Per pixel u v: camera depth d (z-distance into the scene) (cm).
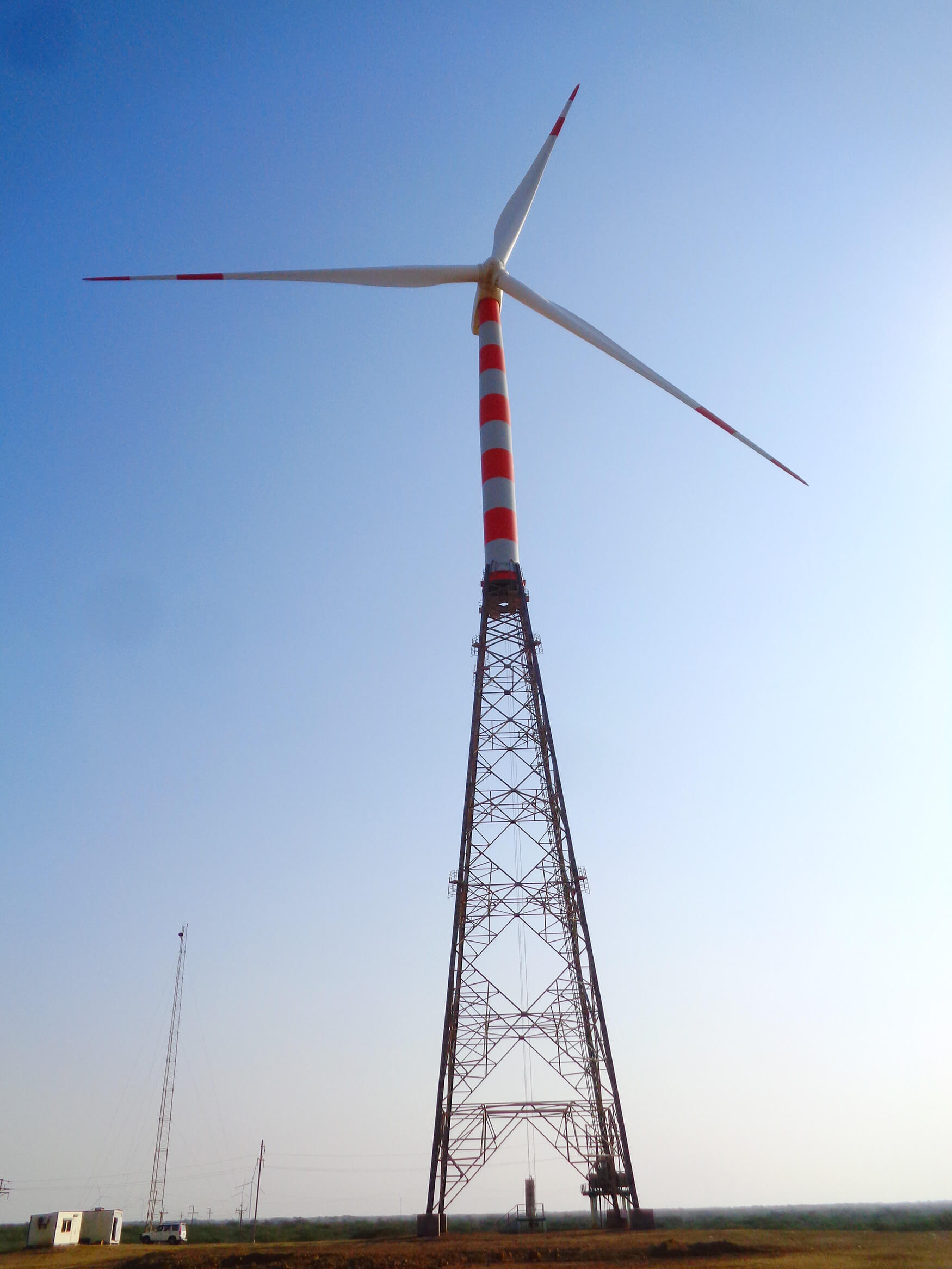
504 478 7756
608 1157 6344
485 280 8188
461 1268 4538
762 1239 5462
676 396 7362
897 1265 4056
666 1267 4397
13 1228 9025
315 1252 5325
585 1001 6588
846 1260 4316
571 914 6769
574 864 6844
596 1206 6494
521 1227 7075
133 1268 5116
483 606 7519
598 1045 6544
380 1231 8931
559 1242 5472
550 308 7925
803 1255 4575
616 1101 6356
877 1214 11531
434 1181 6162
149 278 7181
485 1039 6475
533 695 7288
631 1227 6131
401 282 7981
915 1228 7019
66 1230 7525
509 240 8312
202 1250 5856
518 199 8419
